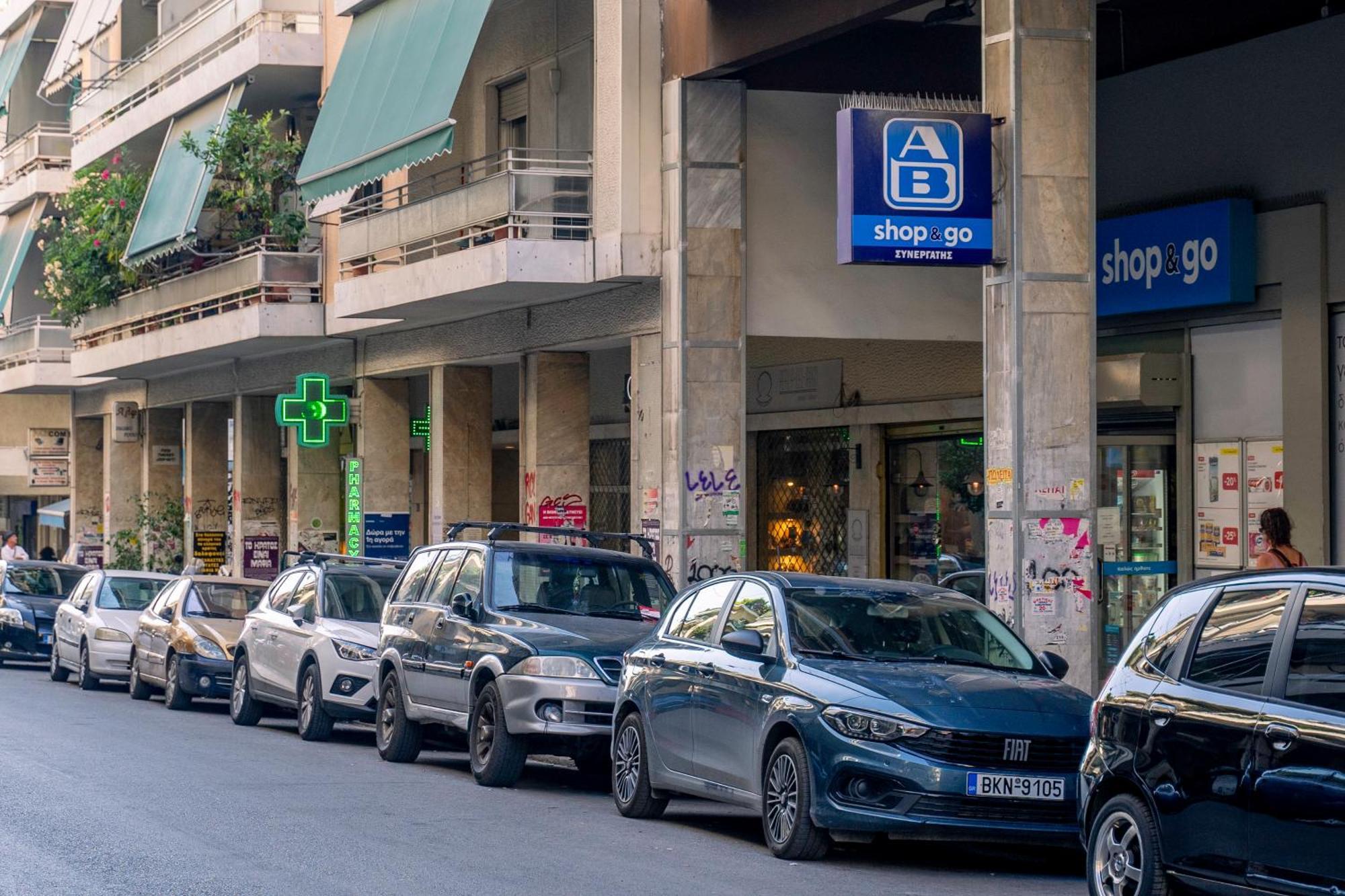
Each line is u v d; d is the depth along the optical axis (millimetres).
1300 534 21812
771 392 33062
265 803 17047
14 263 55094
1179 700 10984
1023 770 13555
